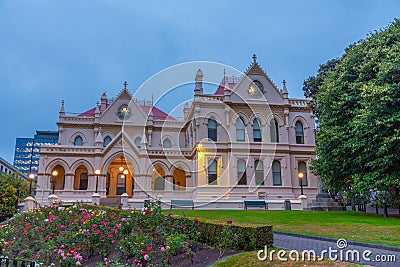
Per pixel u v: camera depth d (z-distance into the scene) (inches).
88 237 416.2
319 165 994.1
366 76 890.7
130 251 354.6
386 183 772.0
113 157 1366.9
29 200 912.9
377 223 643.5
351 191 903.1
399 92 786.2
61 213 627.2
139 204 1037.8
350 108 911.7
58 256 373.1
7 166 2298.2
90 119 1571.1
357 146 809.5
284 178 1301.7
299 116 1397.6
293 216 783.7
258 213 843.4
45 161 1328.7
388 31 921.5
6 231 533.3
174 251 362.6
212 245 407.2
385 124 759.1
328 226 601.3
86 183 1457.9
